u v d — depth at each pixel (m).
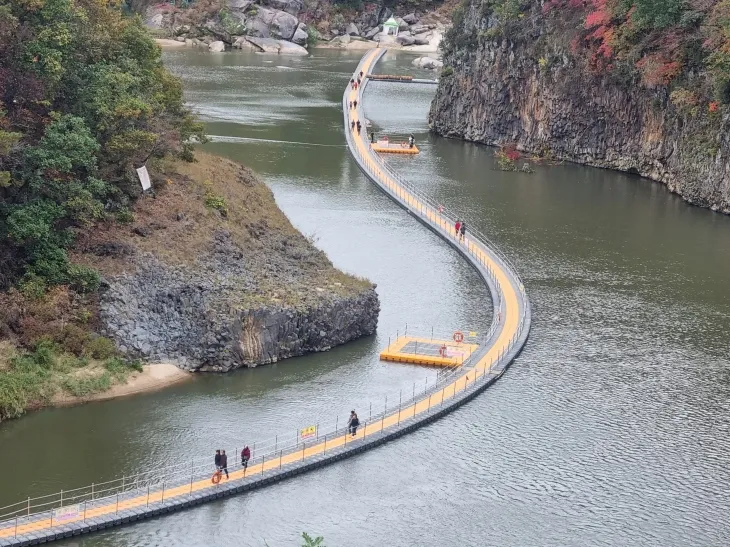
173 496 84.00
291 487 87.88
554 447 96.19
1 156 102.38
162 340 103.38
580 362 114.00
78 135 106.75
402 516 84.81
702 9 182.12
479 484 89.88
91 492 84.06
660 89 188.62
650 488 90.31
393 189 175.12
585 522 85.06
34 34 112.25
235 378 103.38
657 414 103.06
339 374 106.19
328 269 121.25
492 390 106.44
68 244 106.06
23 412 94.19
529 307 127.19
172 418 95.62
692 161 177.88
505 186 185.38
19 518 79.56
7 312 99.19
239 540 80.50
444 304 128.25
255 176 147.62
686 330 123.94
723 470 93.44
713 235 160.25
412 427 97.62
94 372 98.94
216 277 109.00
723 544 82.94
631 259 148.00
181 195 120.88
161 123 125.19
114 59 127.25
